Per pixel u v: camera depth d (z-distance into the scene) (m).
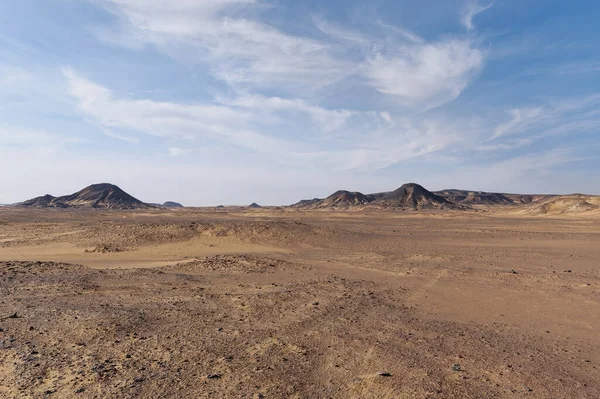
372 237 38.28
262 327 10.70
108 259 26.47
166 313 11.95
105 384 6.99
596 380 7.56
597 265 23.30
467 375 7.68
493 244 35.41
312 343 9.42
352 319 11.66
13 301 13.18
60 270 19.75
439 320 11.83
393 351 8.95
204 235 35.91
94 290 15.48
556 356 8.88
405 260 25.42
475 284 17.53
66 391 6.71
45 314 11.42
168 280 17.80
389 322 11.43
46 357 8.18
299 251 30.62
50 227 42.62
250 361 8.21
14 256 27.45
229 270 20.92
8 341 9.05
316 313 12.27
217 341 9.43
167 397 6.57
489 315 12.52
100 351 8.59
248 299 14.10
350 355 8.66
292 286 16.70
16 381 7.04
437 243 35.75
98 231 36.97
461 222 71.44
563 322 11.78
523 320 11.97
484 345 9.54
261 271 20.73
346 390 6.96
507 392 6.97
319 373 7.68
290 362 8.20
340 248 32.19
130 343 9.14
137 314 11.67
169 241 34.25
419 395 6.79
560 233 45.31
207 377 7.36
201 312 12.18
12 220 59.88
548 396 6.85
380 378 7.45
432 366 8.11
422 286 17.06
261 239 34.81
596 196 103.31
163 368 7.76
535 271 21.05
